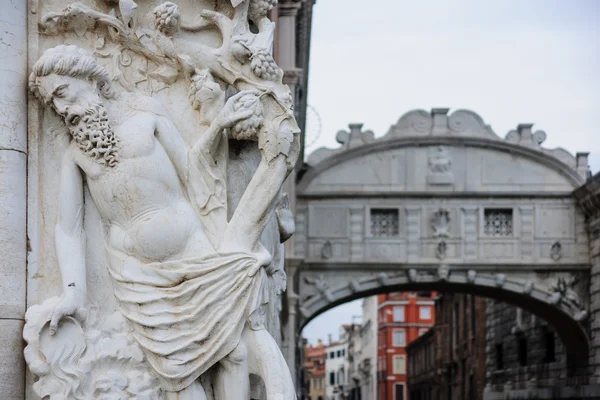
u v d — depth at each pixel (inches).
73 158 177.0
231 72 185.2
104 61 184.9
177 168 179.3
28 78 178.7
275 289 201.3
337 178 1334.9
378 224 1344.7
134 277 173.8
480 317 1882.4
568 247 1323.8
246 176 187.5
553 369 1441.9
